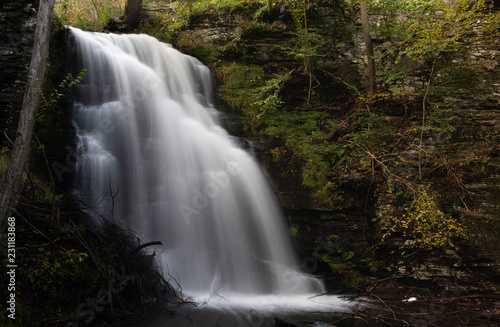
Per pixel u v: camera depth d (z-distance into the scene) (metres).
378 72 9.44
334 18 10.06
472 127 8.20
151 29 10.28
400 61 9.21
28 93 4.61
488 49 9.11
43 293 4.45
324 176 8.15
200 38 10.07
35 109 4.66
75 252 4.90
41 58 4.72
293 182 8.17
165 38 10.09
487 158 7.58
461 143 7.99
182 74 8.96
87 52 7.68
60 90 6.98
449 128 8.08
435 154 7.88
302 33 9.56
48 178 5.90
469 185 7.47
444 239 6.93
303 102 9.40
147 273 5.47
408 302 6.45
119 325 4.76
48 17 4.80
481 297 6.55
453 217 7.29
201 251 6.82
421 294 6.85
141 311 5.16
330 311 5.88
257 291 6.78
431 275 6.95
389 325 5.25
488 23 9.23
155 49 8.91
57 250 4.84
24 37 6.44
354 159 8.20
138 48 8.62
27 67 6.30
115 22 10.50
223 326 4.98
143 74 8.19
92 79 7.60
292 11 9.73
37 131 6.00
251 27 9.84
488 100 8.52
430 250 7.08
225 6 10.34
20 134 4.53
